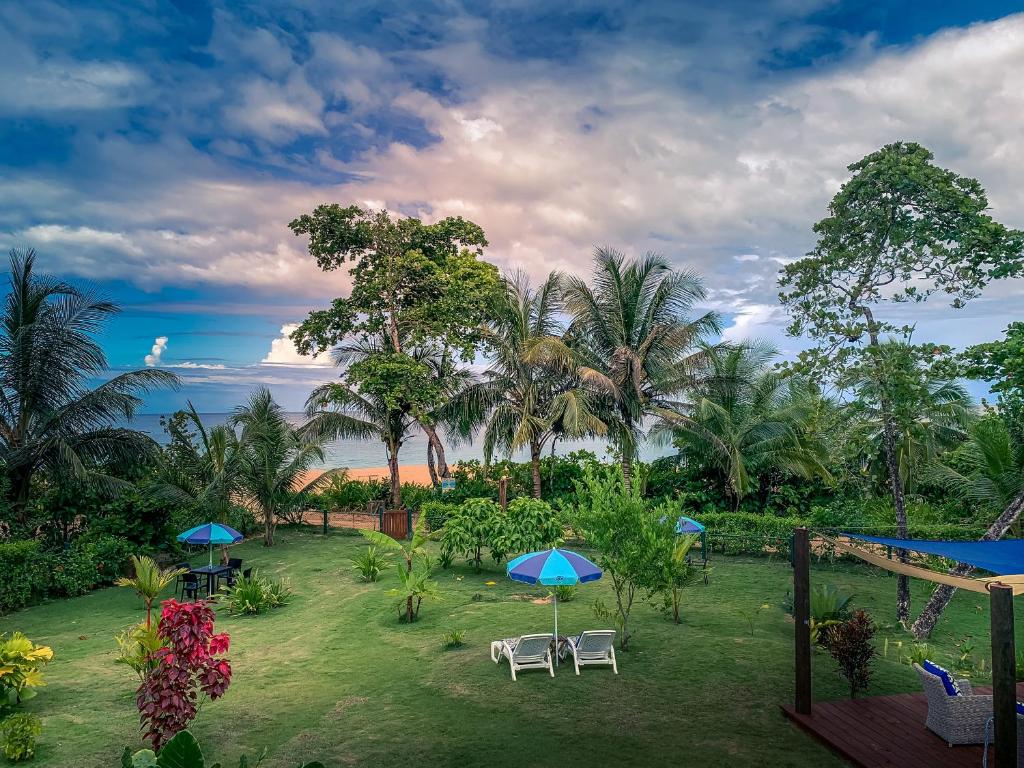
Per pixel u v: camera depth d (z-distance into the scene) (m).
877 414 16.73
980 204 14.91
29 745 9.17
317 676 12.46
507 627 15.15
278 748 9.48
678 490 29.03
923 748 9.05
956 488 24.48
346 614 16.78
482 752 9.26
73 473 20.61
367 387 28.95
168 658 8.70
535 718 10.35
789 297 16.83
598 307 27.30
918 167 15.20
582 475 30.39
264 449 25.80
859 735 9.45
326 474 29.16
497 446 30.75
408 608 15.95
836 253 15.98
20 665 10.95
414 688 11.70
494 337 30.05
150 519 23.25
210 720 10.47
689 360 27.66
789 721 10.20
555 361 26.78
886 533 22.58
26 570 18.52
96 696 11.59
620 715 10.43
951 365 15.00
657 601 17.34
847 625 11.23
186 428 27.69
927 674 9.52
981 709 9.14
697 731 9.86
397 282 31.95
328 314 32.47
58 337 20.84
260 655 13.87
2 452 20.58
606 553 13.90
